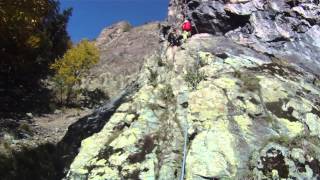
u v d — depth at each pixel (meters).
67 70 29.36
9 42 29.48
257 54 15.32
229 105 12.78
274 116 12.58
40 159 16.73
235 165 11.46
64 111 26.58
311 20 16.58
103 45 47.53
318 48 16.17
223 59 14.69
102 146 13.08
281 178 11.25
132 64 36.88
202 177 11.31
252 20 16.52
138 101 13.89
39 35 32.28
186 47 15.73
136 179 11.95
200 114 12.61
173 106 13.54
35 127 21.78
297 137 12.08
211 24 16.81
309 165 11.51
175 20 18.05
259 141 11.97
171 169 11.89
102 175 12.23
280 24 16.47
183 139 12.42
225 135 12.02
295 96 13.27
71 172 12.66
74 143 16.30
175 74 14.84
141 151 12.53
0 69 29.89
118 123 13.60
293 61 15.59
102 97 30.23
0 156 16.05
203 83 13.58
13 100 26.47
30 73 31.41
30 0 28.89
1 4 27.58
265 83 13.48
